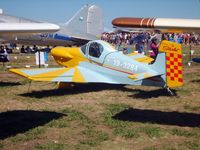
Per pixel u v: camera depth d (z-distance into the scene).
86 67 12.50
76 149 6.82
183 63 22.05
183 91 12.51
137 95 11.90
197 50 35.59
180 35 47.50
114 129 8.05
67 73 11.72
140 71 11.10
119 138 7.45
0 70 18.53
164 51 10.45
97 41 12.45
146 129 7.94
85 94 12.11
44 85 13.84
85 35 32.12
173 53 10.13
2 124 8.44
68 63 13.16
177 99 11.20
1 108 10.08
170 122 8.58
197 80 15.10
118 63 11.68
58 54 13.41
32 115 9.28
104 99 11.32
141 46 28.05
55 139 7.39
